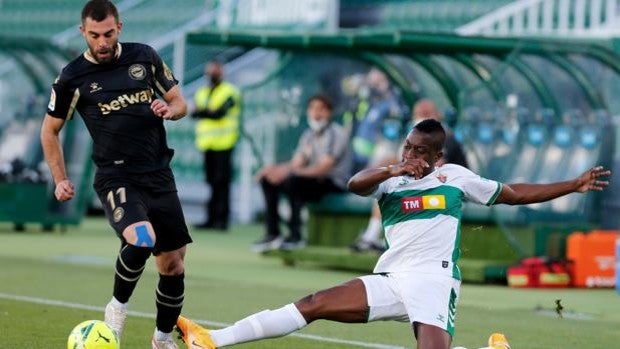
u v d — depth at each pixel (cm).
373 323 3394
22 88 8856
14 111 7644
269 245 5216
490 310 3816
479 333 3328
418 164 2283
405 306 2303
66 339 2984
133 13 9169
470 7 7594
